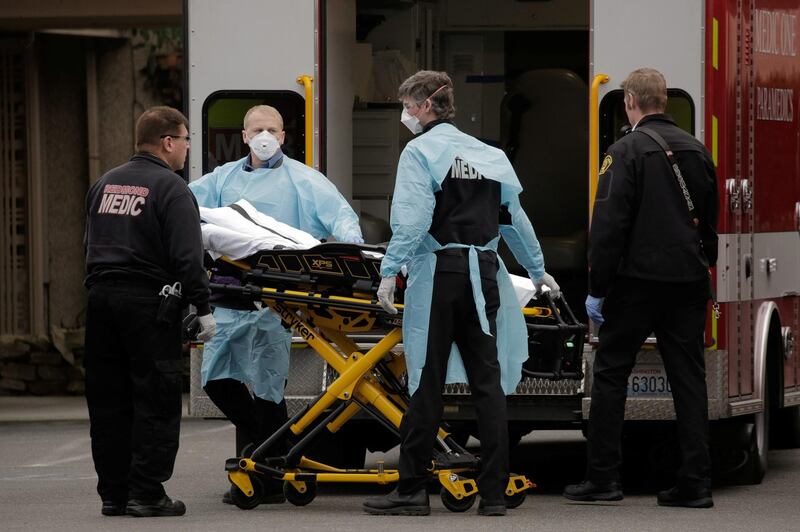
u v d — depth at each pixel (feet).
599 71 99.45
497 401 87.86
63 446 140.67
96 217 89.04
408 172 85.81
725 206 98.99
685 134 93.25
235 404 97.86
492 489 87.97
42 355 199.00
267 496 95.40
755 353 105.81
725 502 96.22
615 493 93.97
